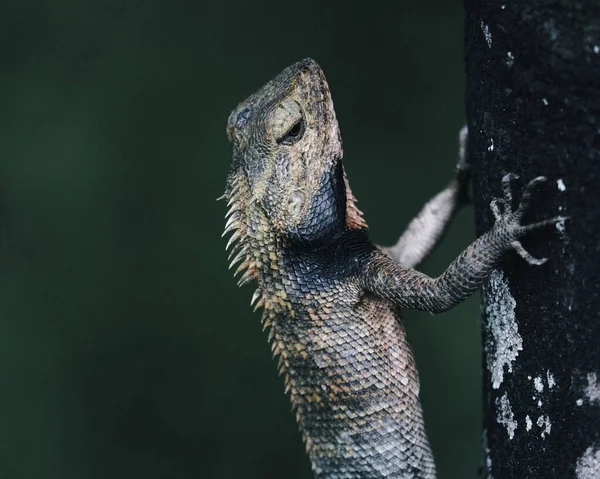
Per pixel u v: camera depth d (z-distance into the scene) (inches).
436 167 675.4
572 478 191.0
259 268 263.9
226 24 729.0
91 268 640.4
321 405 266.7
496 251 200.5
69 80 709.3
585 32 172.1
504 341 207.3
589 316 182.5
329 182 262.2
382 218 662.5
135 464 581.9
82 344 613.0
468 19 204.1
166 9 732.0
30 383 599.5
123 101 703.1
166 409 592.4
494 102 193.2
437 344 578.2
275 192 259.0
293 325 263.9
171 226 660.1
